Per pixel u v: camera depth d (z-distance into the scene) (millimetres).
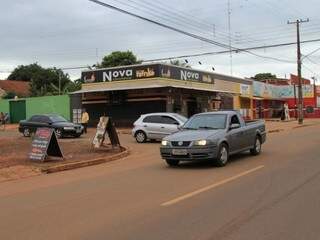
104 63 75312
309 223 8000
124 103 41969
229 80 54375
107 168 16500
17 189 12609
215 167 15250
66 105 48000
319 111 72938
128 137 32000
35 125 32938
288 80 84438
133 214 8945
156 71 40281
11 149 22844
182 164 16375
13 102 52250
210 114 16812
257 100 64500
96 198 10664
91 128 42750
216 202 9797
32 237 7609
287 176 12969
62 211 9438
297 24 48562
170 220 8398
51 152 18203
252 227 7789
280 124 47250
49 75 93438
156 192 11141
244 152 19344
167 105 40219
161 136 26984
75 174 15273
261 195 10414
